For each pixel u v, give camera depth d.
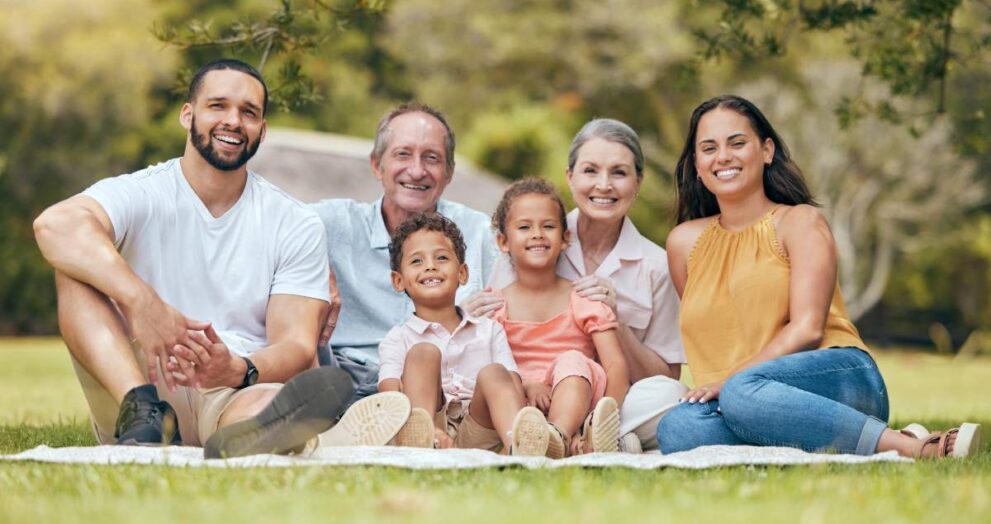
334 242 5.65
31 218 26.86
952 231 27.91
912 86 8.35
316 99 6.88
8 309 26.70
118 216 4.72
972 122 8.85
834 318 4.82
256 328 4.97
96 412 4.63
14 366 15.36
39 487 3.29
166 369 4.37
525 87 27.56
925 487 3.29
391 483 3.30
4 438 5.56
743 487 3.27
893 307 30.36
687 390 4.97
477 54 27.27
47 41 26.61
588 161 5.41
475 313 5.25
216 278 4.91
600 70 26.62
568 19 26.83
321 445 4.21
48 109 26.23
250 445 3.76
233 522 2.70
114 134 26.80
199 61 26.50
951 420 8.02
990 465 3.90
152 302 4.35
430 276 5.05
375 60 28.34
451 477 3.46
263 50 6.98
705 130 5.05
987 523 2.82
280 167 13.90
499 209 5.43
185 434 4.57
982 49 8.41
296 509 2.85
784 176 5.11
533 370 5.19
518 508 2.90
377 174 5.77
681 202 5.41
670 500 3.07
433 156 5.64
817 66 25.27
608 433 4.50
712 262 5.04
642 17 26.31
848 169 26.23
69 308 4.43
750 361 4.68
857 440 4.24
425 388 4.65
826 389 4.49
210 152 4.83
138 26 27.23
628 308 5.49
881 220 27.19
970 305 29.42
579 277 5.49
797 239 4.82
